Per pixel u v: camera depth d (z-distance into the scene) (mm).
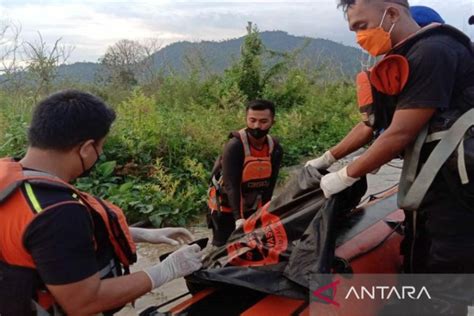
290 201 2434
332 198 2219
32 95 8703
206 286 2246
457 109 2049
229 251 2498
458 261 2135
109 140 6715
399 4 2107
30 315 1754
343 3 2201
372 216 2695
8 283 1712
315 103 12305
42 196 1684
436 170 2051
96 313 1792
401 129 2027
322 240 2131
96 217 1854
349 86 14383
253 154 3766
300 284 2080
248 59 12781
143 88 13727
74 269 1661
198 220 5949
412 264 2334
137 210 5652
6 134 6340
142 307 3732
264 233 2420
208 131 7867
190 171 6742
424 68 1973
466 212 2086
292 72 13516
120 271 2029
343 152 2646
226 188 3768
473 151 1987
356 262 2303
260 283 2109
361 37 2152
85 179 6020
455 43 2059
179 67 14234
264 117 3697
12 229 1664
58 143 1757
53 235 1637
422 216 2246
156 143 7082
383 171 7277
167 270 2004
